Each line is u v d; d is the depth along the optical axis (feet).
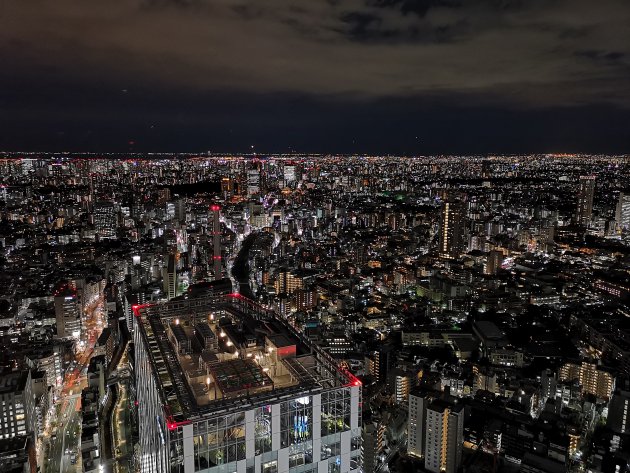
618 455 508.53
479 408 619.26
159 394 226.79
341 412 231.91
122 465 549.95
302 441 224.12
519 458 515.50
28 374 607.37
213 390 230.07
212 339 274.98
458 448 533.14
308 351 272.10
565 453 501.15
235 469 211.20
